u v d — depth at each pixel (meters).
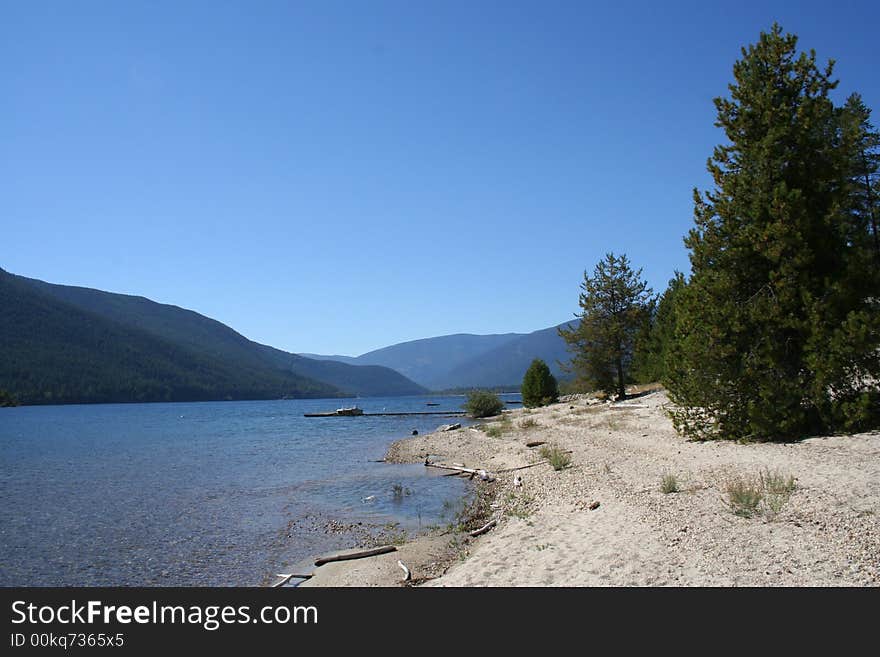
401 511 16.25
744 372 17.23
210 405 187.38
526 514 13.35
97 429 64.62
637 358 46.91
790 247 16.64
